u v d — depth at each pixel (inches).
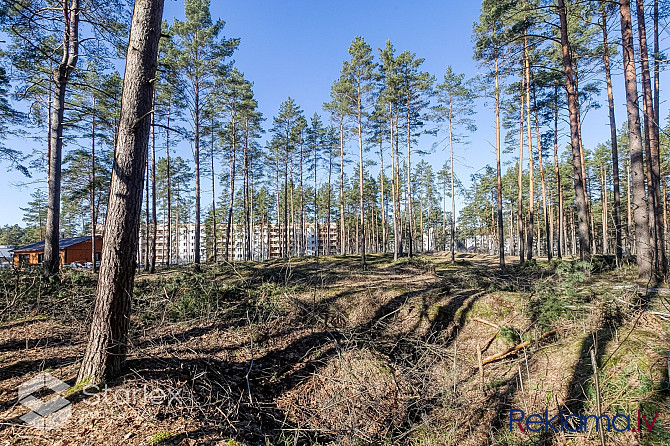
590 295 302.8
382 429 224.7
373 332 347.6
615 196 656.4
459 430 211.5
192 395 194.5
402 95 951.6
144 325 317.4
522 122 789.9
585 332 257.1
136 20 195.8
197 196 733.9
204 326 326.3
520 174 781.3
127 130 189.8
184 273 516.4
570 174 1264.8
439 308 374.6
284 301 395.5
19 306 327.3
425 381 266.8
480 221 1995.6
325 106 970.7
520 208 769.6
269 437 194.9
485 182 1636.3
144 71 194.2
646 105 449.1
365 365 281.3
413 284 497.7
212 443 159.5
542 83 647.1
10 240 2514.8
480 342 317.4
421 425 218.8
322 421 226.2
